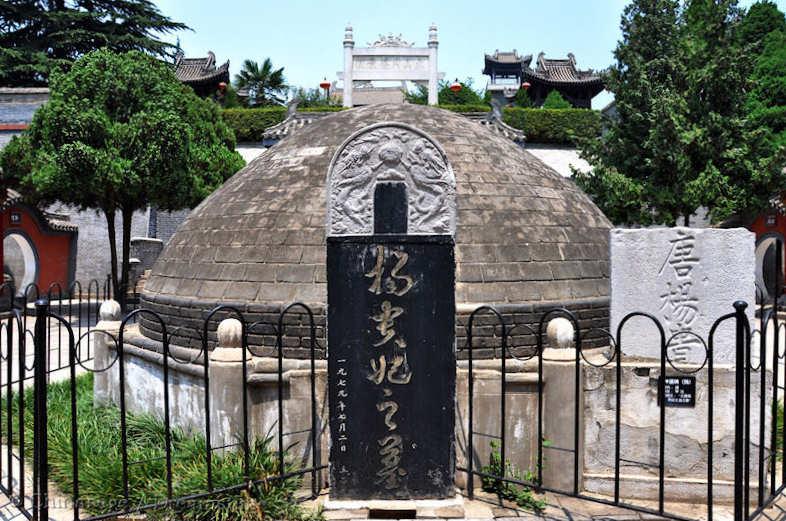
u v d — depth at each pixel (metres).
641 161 19.31
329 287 5.26
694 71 18.19
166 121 16.64
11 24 31.55
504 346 5.39
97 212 20.31
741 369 4.55
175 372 7.36
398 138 5.32
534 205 8.13
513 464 6.25
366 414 5.29
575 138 20.89
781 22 28.06
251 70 40.41
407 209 5.31
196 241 8.33
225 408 6.16
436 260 5.27
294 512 5.25
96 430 7.12
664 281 5.94
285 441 6.08
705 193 17.78
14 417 7.85
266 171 8.70
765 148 18.92
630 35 19.30
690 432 5.87
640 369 5.94
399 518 5.23
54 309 20.23
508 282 7.23
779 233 20.31
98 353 8.49
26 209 22.03
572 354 6.05
